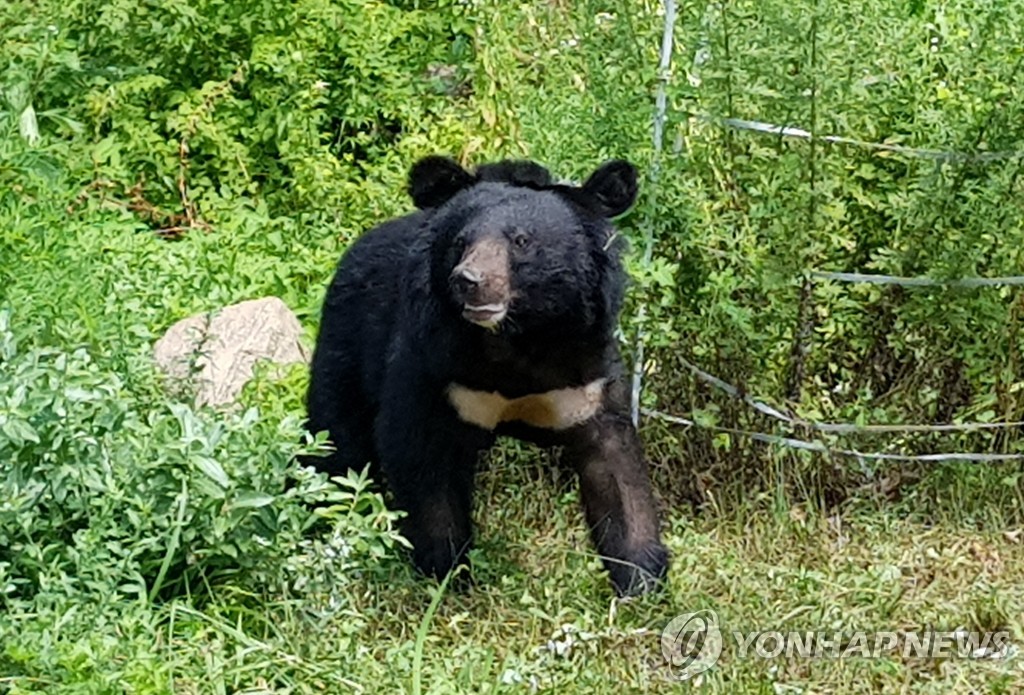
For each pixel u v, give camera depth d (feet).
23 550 25.90
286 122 41.09
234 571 26.68
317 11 42.27
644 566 28.58
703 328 31.50
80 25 43.62
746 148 31.19
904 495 32.45
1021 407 31.91
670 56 31.58
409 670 24.76
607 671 25.40
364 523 26.68
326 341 31.04
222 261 37.37
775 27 30.09
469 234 27.25
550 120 36.55
